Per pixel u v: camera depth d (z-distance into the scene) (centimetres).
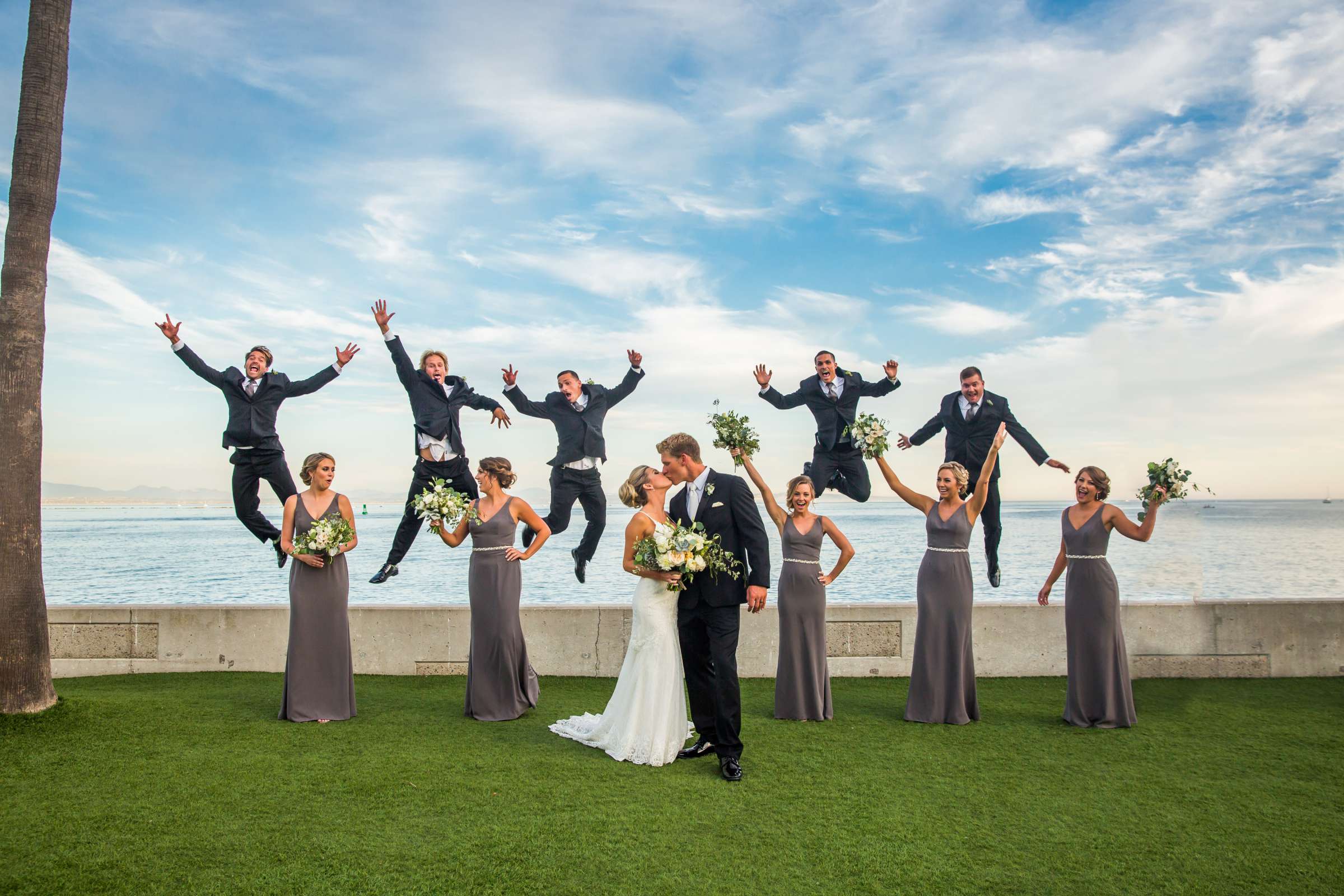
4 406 600
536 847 394
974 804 464
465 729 622
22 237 614
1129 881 367
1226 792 487
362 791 470
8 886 346
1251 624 821
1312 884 366
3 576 595
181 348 827
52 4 629
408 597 2042
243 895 341
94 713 625
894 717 677
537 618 838
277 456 849
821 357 891
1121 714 641
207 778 490
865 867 377
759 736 613
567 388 903
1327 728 635
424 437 868
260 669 835
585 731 600
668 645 558
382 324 865
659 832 416
